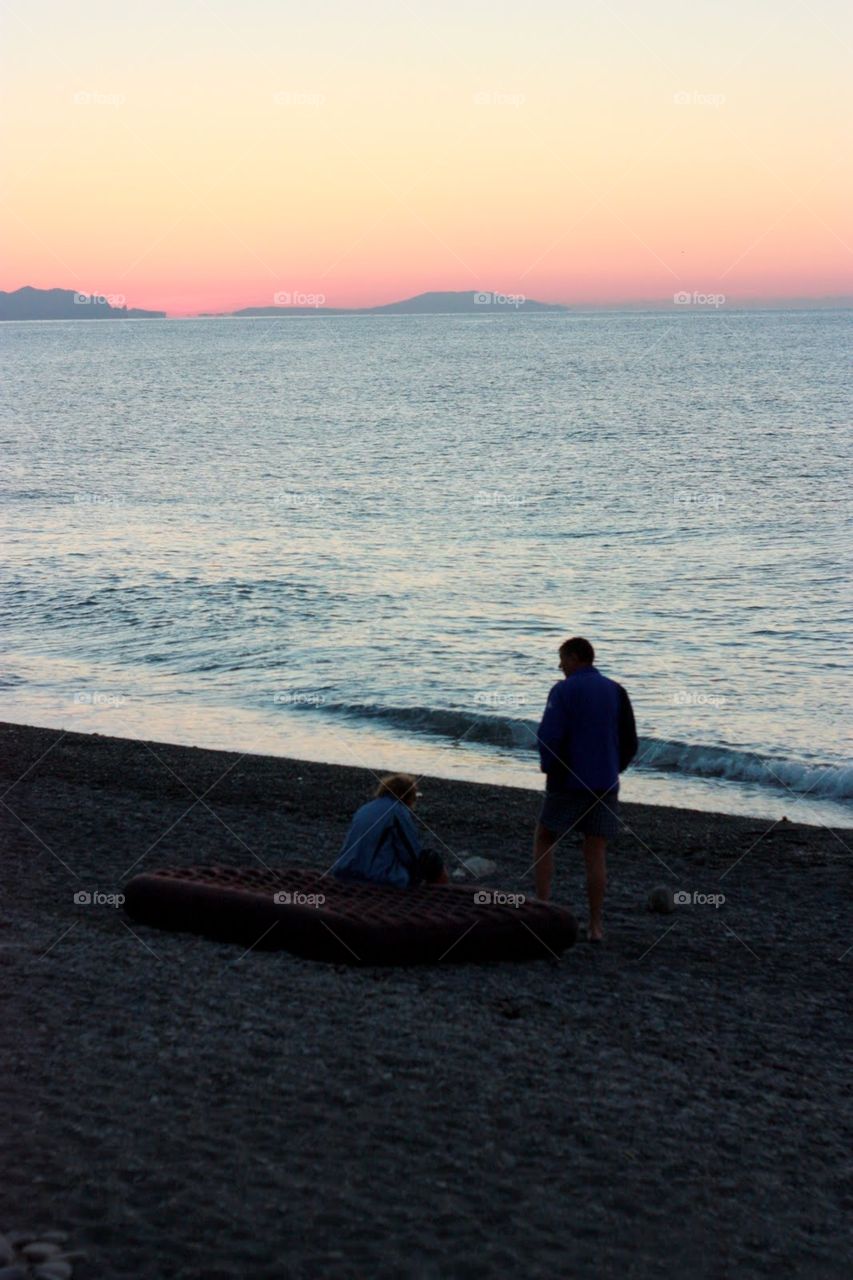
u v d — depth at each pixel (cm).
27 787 1305
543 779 1455
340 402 8550
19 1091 539
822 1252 449
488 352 15788
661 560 2939
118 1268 402
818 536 3206
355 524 3597
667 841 1142
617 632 2239
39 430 6888
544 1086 572
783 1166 514
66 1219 431
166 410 8169
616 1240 443
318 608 2467
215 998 662
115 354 17925
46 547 3228
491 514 3734
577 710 781
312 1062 582
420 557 3039
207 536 3406
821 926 886
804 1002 725
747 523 3447
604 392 8725
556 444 5694
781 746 1573
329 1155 489
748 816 1313
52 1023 622
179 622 2362
